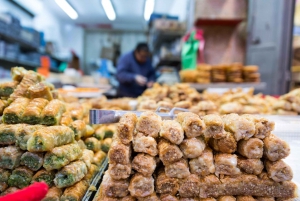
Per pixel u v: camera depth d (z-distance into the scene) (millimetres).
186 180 734
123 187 717
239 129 750
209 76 3014
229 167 742
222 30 3934
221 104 1897
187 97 1866
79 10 7418
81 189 848
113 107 1715
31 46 5305
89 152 1021
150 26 6523
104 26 9156
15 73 1120
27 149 809
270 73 3412
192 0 4109
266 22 3422
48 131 820
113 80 7699
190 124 729
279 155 739
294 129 1087
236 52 3943
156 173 770
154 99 1823
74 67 7984
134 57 3723
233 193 749
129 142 724
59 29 8570
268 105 1788
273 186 748
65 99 1817
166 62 5488
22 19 6211
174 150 716
